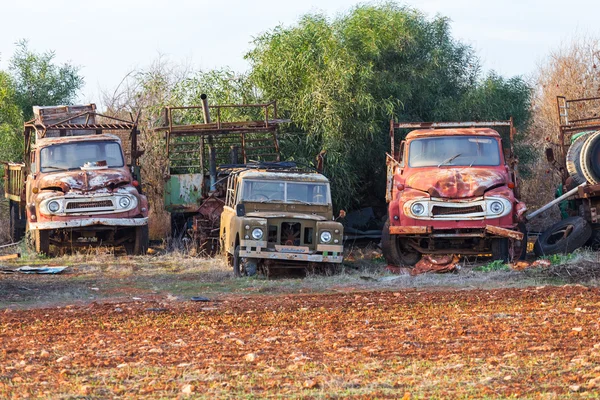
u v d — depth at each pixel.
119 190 23.06
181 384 8.80
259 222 18.00
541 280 17.09
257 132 25.77
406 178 20.08
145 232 23.47
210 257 22.55
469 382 8.70
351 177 26.80
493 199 19.05
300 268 19.06
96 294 16.45
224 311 13.80
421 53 29.08
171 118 25.39
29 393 8.44
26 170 25.66
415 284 17.12
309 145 27.27
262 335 11.59
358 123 26.69
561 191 23.94
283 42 28.22
